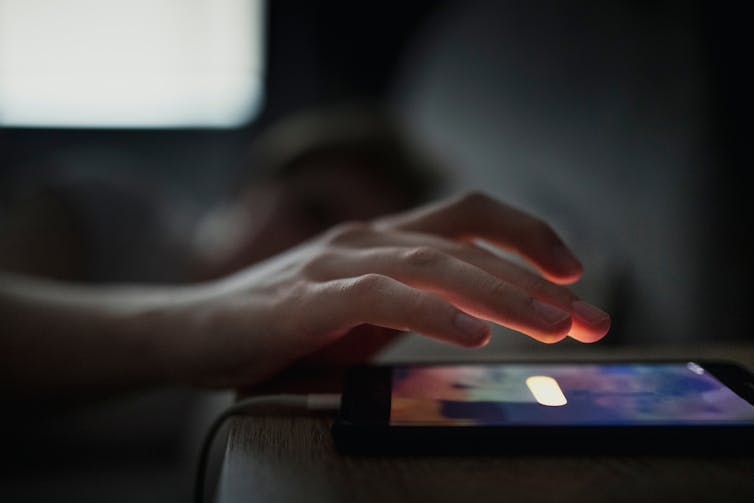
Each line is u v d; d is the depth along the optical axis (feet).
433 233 1.38
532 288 1.24
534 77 4.73
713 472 1.05
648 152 3.84
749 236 3.36
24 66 6.26
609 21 4.12
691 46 3.57
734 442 1.08
